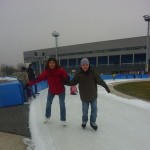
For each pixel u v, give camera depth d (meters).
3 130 5.30
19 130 5.28
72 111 7.29
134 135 4.92
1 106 8.25
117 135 4.91
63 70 5.26
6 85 8.45
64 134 4.98
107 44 63.69
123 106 8.18
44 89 15.38
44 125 5.66
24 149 4.18
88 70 4.90
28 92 10.02
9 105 8.36
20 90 8.66
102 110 7.50
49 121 6.04
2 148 4.23
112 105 8.41
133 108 7.80
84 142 4.52
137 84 19.25
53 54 77.69
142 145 4.37
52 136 4.86
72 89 11.59
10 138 4.76
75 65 73.31
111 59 64.50
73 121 6.00
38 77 5.35
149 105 8.32
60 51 75.62
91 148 4.23
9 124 5.80
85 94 5.00
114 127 5.49
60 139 4.68
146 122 5.96
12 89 8.45
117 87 16.27
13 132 5.14
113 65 60.34
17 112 7.22
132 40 58.09
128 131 5.19
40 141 4.57
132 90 13.87
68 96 10.96
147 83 20.53
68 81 5.24
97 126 5.39
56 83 5.31
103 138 4.73
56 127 5.48
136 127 5.51
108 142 4.51
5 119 6.32
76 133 5.03
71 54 73.00
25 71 9.13
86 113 5.19
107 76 31.11
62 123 5.80
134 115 6.75
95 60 68.31
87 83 4.93
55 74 5.23
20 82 8.97
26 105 8.46
